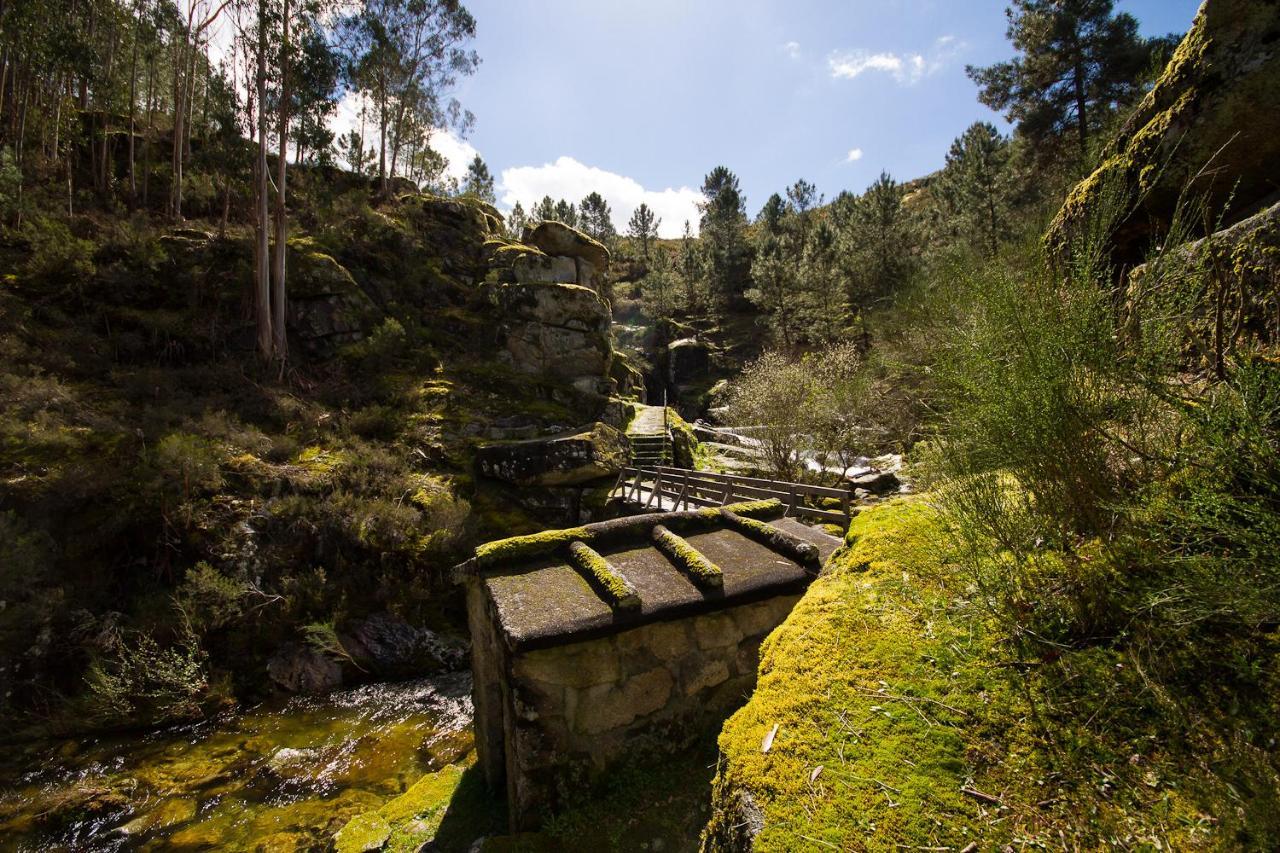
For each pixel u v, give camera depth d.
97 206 16.97
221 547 7.80
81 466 8.18
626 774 3.02
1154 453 1.45
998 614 1.56
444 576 8.62
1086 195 2.82
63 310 12.60
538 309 17.27
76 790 5.04
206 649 6.91
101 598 6.99
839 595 2.00
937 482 1.99
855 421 10.88
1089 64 15.02
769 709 1.62
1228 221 2.48
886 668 1.58
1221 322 1.50
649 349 35.66
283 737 5.94
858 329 23.33
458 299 18.39
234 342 13.82
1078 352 1.51
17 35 14.91
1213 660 1.20
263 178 13.84
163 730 6.11
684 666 3.18
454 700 6.69
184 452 8.14
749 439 15.41
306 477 9.39
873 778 1.28
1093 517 1.49
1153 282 1.53
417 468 11.34
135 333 12.59
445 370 15.30
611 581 3.03
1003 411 1.60
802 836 1.20
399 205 21.73
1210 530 1.29
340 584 8.08
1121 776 1.11
